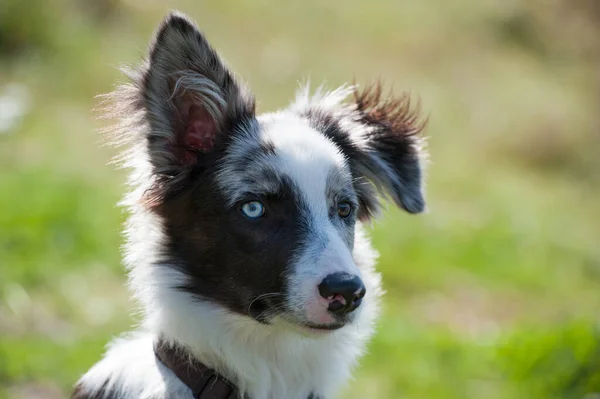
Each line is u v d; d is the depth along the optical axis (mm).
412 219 16656
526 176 21234
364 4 27406
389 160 7496
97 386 6457
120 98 6484
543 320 13227
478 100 24000
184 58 6430
